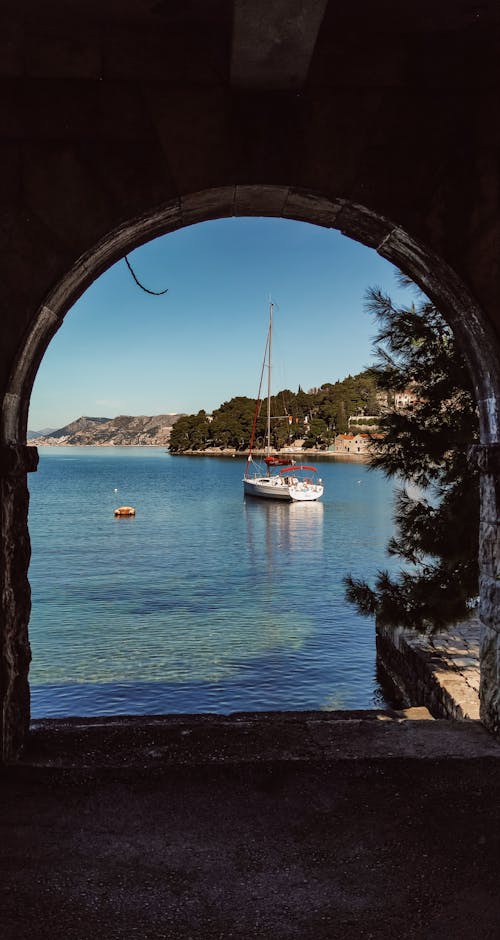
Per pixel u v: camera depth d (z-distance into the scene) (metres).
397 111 4.50
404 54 4.48
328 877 3.34
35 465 4.78
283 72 4.20
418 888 3.26
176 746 4.81
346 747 4.79
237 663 16.28
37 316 4.47
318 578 27.94
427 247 4.59
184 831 3.75
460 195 4.54
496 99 4.51
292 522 49.94
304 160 4.47
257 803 4.04
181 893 3.22
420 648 11.03
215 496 76.38
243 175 4.46
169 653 17.17
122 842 3.64
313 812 3.94
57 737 4.96
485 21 4.37
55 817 3.88
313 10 3.58
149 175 4.43
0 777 4.35
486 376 4.94
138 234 4.82
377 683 14.67
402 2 4.16
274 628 19.69
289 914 3.08
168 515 56.00
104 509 61.72
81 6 4.20
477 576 8.53
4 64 4.35
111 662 16.41
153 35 4.39
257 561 32.47
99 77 4.39
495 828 3.77
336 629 19.53
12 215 4.39
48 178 4.40
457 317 5.00
